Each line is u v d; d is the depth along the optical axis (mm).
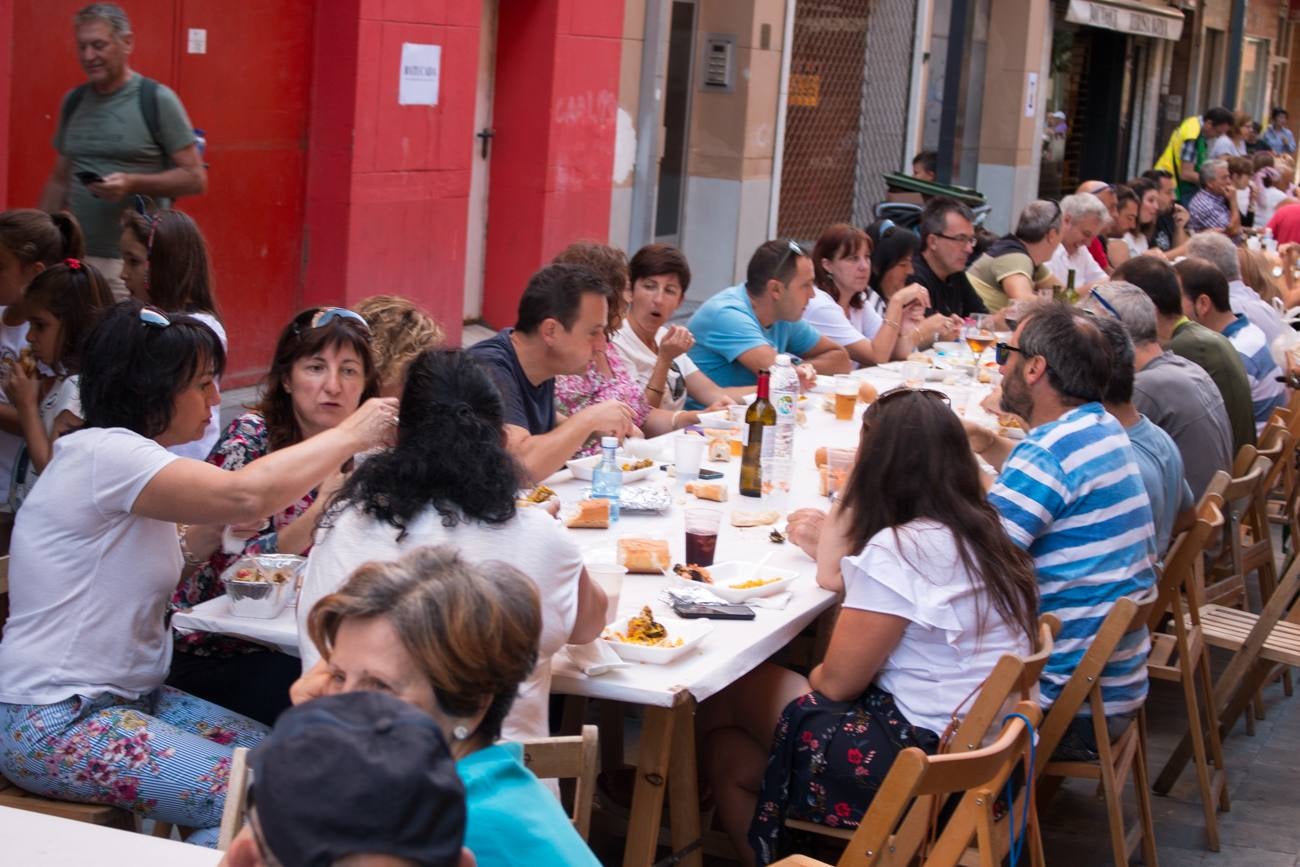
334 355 3652
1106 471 4023
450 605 1879
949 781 2871
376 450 3240
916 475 3467
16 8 6633
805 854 3734
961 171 17781
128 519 3105
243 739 3268
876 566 3416
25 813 2338
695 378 6312
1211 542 5461
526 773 2031
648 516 4422
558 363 4637
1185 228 14109
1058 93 20594
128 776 3008
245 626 3250
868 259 7586
